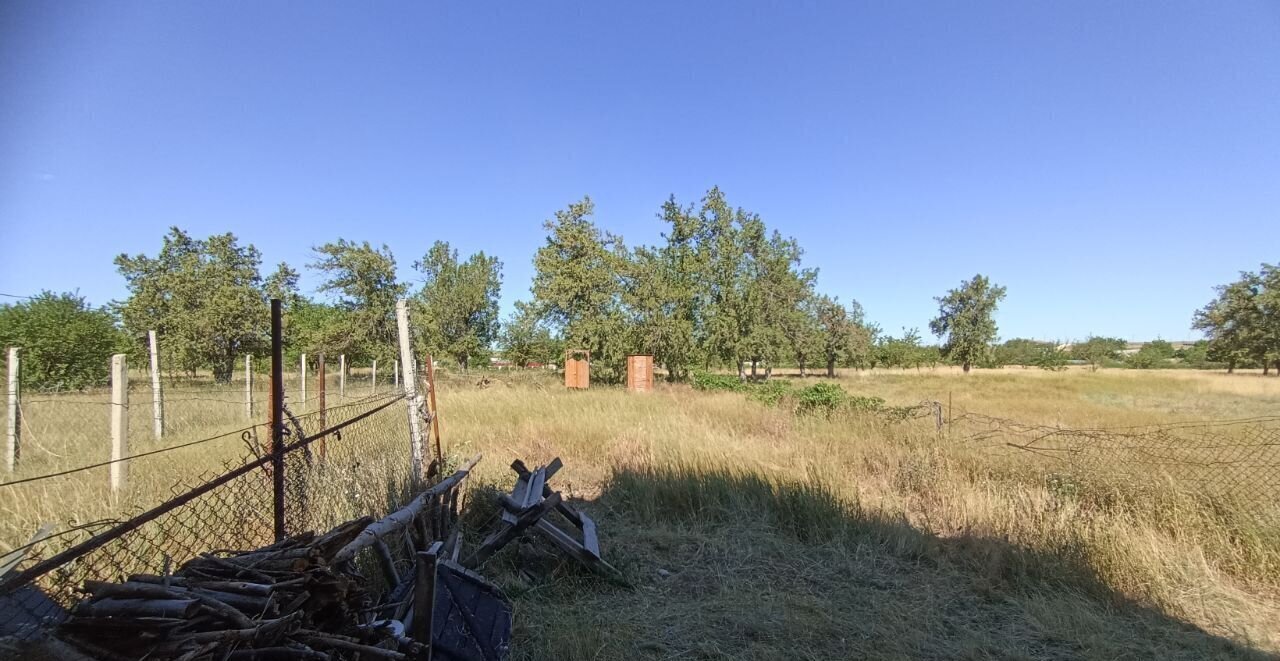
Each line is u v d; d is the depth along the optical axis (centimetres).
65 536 346
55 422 867
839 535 525
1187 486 563
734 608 400
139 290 2534
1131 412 1538
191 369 2491
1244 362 3816
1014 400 2002
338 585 214
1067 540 480
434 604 266
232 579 203
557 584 433
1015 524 524
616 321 2378
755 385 1928
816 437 940
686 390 2058
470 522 529
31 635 163
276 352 321
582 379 2278
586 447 885
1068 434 748
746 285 2773
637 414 1195
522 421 1089
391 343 2714
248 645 181
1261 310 3656
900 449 808
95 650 163
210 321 2405
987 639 366
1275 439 680
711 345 2644
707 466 695
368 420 530
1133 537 479
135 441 798
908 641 361
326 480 418
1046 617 386
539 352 2927
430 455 663
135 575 192
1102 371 4572
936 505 614
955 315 4938
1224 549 478
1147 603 411
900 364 5681
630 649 348
